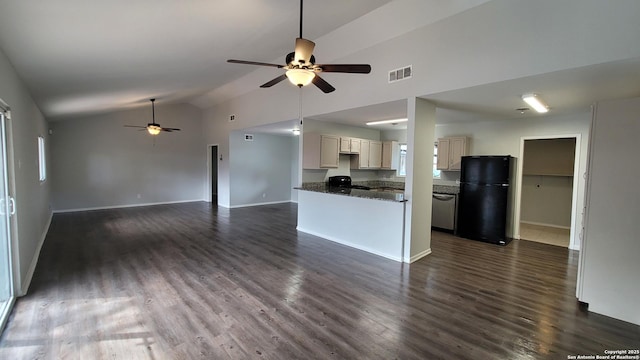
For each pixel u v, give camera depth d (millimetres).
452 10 3328
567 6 2617
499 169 5004
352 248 4695
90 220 6523
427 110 4074
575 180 4758
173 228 5906
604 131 2639
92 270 3639
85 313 2629
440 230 6016
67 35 2646
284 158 9688
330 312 2703
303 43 2498
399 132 7270
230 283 3309
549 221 6762
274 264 3941
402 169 7309
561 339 2326
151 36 3078
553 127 4973
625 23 2354
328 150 5723
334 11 3398
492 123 5664
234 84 6844
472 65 3240
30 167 3947
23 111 3545
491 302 2924
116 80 4461
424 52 3674
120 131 8188
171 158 9109
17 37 2453
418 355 2117
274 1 2840
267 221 6664
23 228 3234
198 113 9609
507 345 2242
